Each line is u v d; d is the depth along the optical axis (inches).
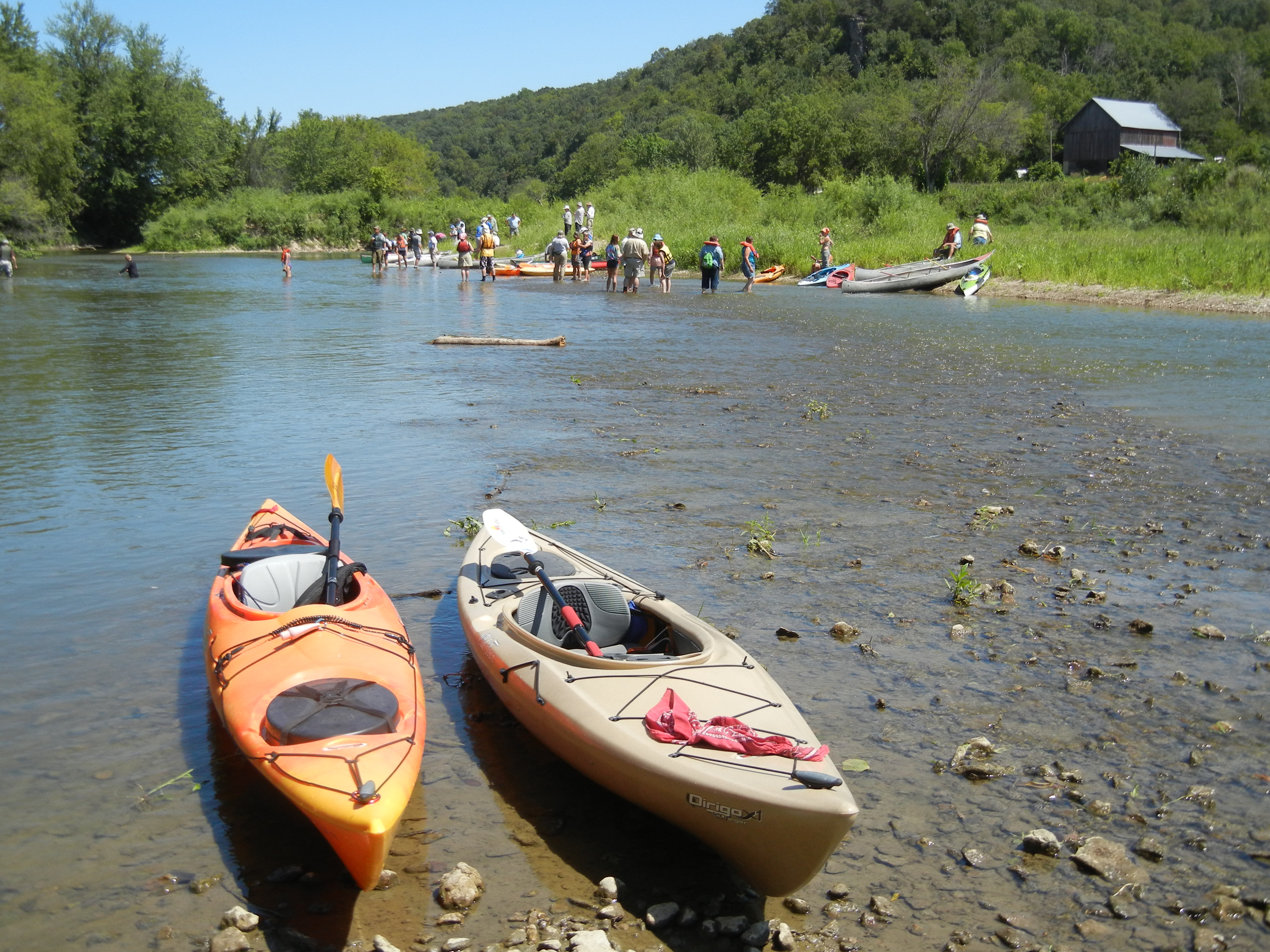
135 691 214.7
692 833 161.8
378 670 187.3
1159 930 149.0
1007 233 1690.5
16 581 275.3
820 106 2748.5
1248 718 211.9
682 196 2031.3
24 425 477.1
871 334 863.1
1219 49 5580.7
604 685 182.1
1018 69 4746.6
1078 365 693.3
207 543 308.3
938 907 154.0
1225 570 299.0
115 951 140.2
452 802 181.3
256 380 613.6
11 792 176.7
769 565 298.2
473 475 391.9
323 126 3961.6
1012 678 229.3
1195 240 1455.5
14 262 2185.0
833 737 202.1
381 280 1664.6
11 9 2901.1
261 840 167.3
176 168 3056.1
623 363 695.7
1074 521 344.8
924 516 349.1
